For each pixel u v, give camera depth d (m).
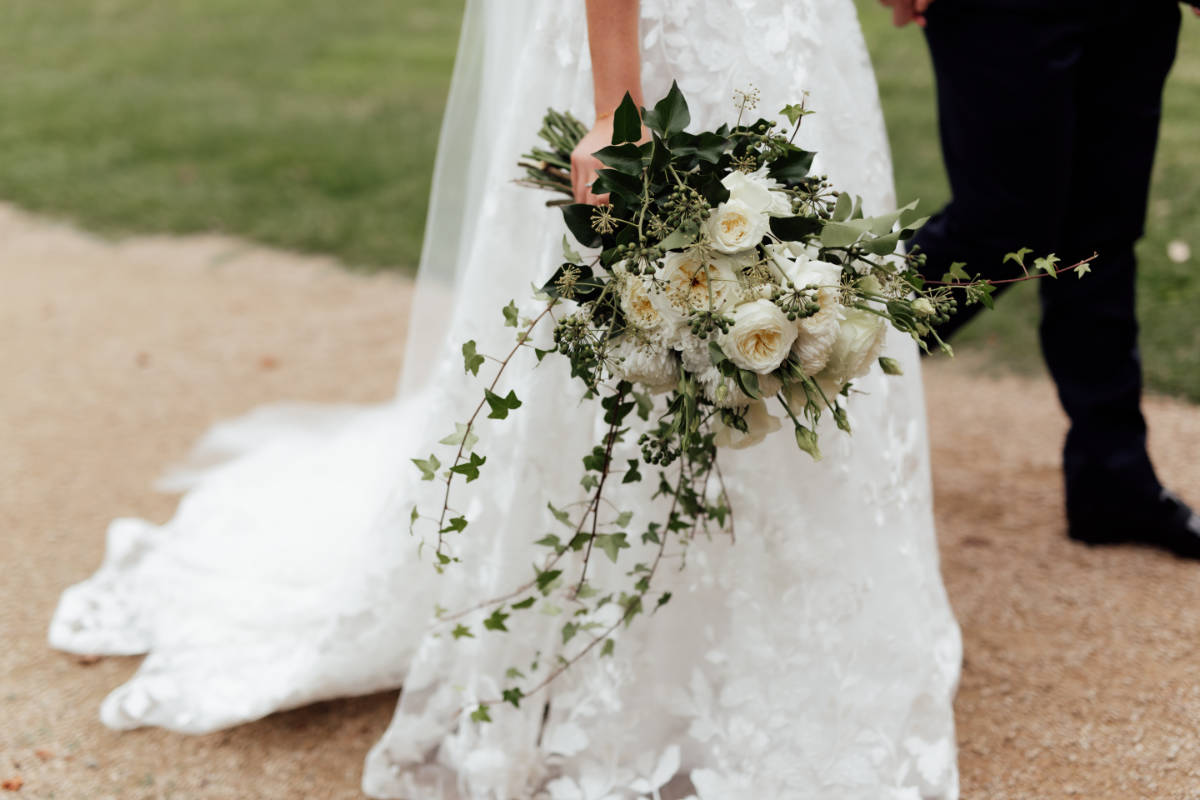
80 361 3.72
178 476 2.94
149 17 9.74
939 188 4.73
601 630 1.80
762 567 1.74
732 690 1.76
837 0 1.78
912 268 1.46
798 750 1.73
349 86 7.29
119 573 2.45
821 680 1.74
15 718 2.07
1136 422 2.42
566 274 1.38
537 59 1.69
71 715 2.08
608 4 1.53
